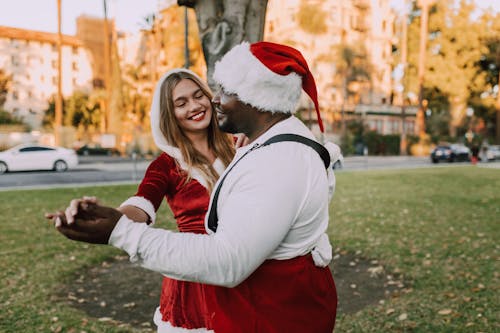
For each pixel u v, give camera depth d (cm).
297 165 117
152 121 189
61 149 1978
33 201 978
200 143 196
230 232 107
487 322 348
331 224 734
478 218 778
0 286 443
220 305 123
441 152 2825
